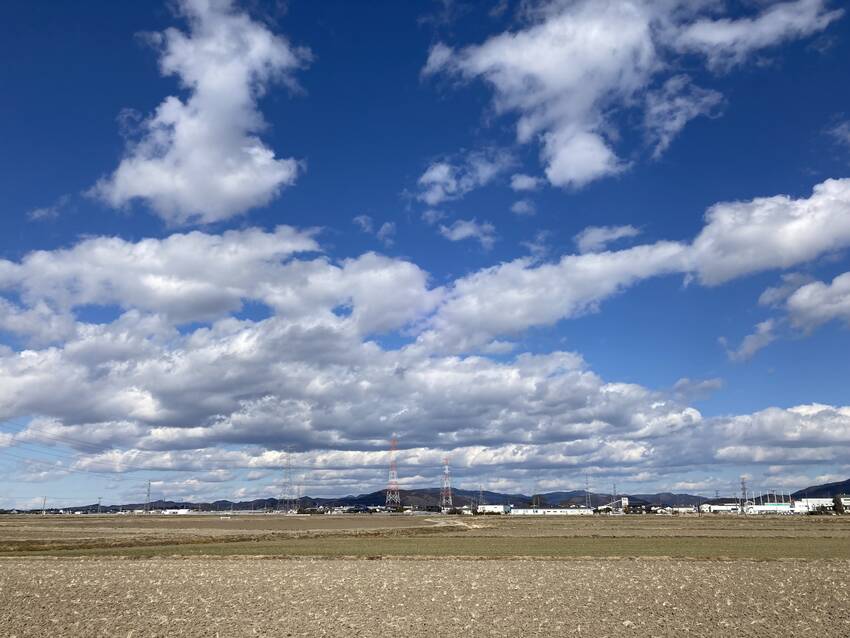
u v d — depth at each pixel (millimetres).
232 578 56094
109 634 34594
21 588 48938
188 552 85875
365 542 108375
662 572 59781
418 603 43844
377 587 50812
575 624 37125
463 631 35375
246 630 35594
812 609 41562
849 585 51156
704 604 43281
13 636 33938
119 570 61938
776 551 83438
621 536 119438
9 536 116938
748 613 40281
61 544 94375
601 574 58562
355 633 34906
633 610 41219
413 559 75750
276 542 109062
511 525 179750
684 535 121062
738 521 197625
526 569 63219
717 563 68375
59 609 41375
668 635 34438
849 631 35406
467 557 77000
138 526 174250
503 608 41938
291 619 38562
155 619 38438
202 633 34875
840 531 134125
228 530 150375
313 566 67000
